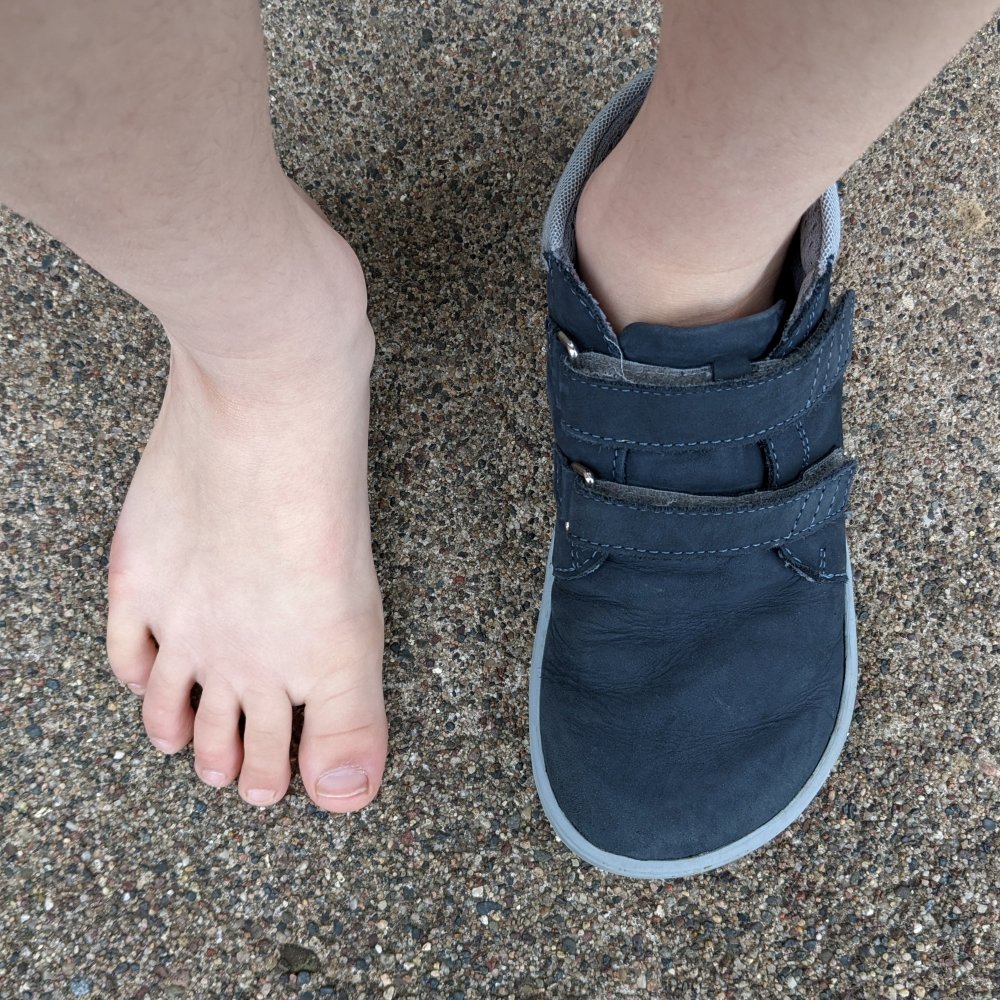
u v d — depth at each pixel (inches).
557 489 28.1
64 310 34.2
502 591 33.1
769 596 27.7
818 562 27.8
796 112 18.0
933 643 32.6
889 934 30.0
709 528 25.0
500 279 35.1
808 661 28.3
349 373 26.9
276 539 27.9
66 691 31.7
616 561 26.9
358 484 29.8
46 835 30.5
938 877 30.5
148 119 14.5
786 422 24.2
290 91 35.4
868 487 33.8
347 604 29.7
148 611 30.1
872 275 35.2
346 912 30.3
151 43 13.3
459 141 35.4
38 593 32.4
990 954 29.7
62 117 13.6
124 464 33.5
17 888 30.0
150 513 29.6
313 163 35.2
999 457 33.9
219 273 19.2
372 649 30.5
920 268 35.2
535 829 31.0
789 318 23.6
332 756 29.6
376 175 35.3
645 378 24.0
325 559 28.7
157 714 30.3
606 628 28.0
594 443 25.0
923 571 33.1
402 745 31.7
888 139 35.8
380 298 34.9
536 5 35.9
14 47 12.1
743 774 27.8
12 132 13.6
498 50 35.7
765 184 20.2
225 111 15.6
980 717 31.9
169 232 17.3
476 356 34.7
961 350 34.7
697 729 27.8
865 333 34.8
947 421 34.2
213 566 28.8
